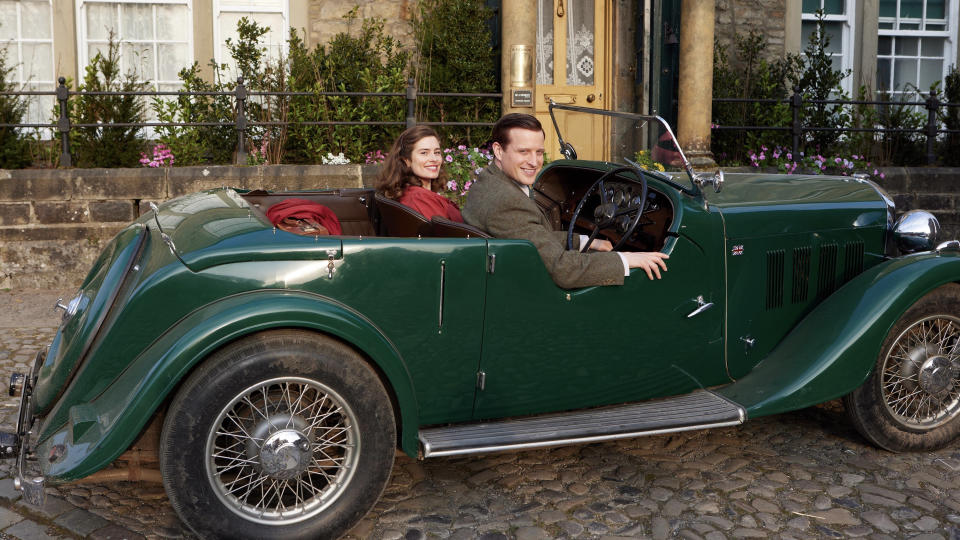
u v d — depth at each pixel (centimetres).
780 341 338
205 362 239
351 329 246
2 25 800
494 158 311
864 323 307
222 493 242
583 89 871
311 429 250
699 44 755
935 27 973
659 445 338
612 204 329
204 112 740
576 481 304
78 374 247
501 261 270
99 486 297
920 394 329
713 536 262
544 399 291
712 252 307
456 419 282
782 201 336
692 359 313
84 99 692
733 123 834
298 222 284
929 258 324
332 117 745
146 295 241
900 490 296
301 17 834
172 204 317
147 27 824
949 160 869
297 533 247
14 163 665
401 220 291
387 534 265
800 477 306
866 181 381
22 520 271
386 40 788
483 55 793
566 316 284
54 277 633
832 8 945
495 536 263
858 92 941
